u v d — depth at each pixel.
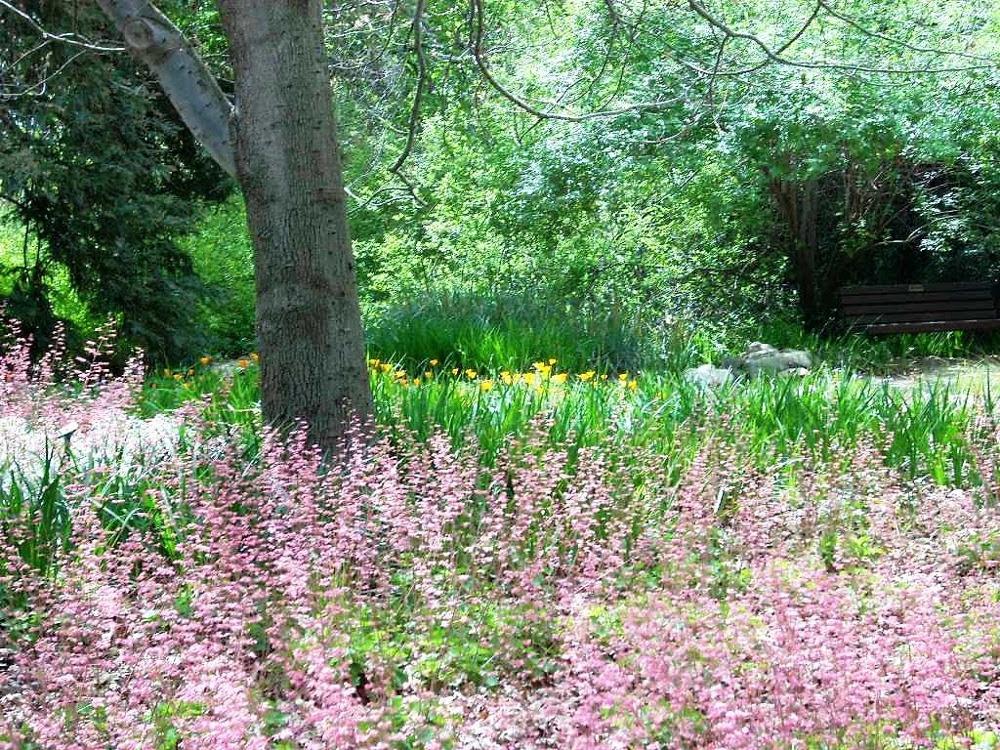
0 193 13.50
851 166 13.87
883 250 15.37
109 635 3.42
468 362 9.97
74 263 13.95
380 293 17.36
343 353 5.47
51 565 4.13
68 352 13.71
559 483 5.16
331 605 3.57
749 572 4.23
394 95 8.46
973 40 12.80
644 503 4.89
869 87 11.99
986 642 3.62
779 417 6.54
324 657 3.33
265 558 4.21
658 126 12.51
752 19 12.66
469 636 3.79
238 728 2.86
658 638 3.39
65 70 12.63
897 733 3.06
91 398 7.23
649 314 12.25
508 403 6.35
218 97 5.81
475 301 12.06
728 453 5.59
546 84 13.17
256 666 3.40
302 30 5.36
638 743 3.03
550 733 3.27
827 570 4.69
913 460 5.90
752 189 13.29
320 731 3.01
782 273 15.18
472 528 4.52
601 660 3.41
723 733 2.94
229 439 5.48
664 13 12.28
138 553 4.25
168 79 5.79
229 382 7.52
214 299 15.40
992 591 4.18
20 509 4.57
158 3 13.12
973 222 14.40
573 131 13.03
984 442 6.01
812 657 3.20
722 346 12.24
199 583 3.80
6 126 12.84
